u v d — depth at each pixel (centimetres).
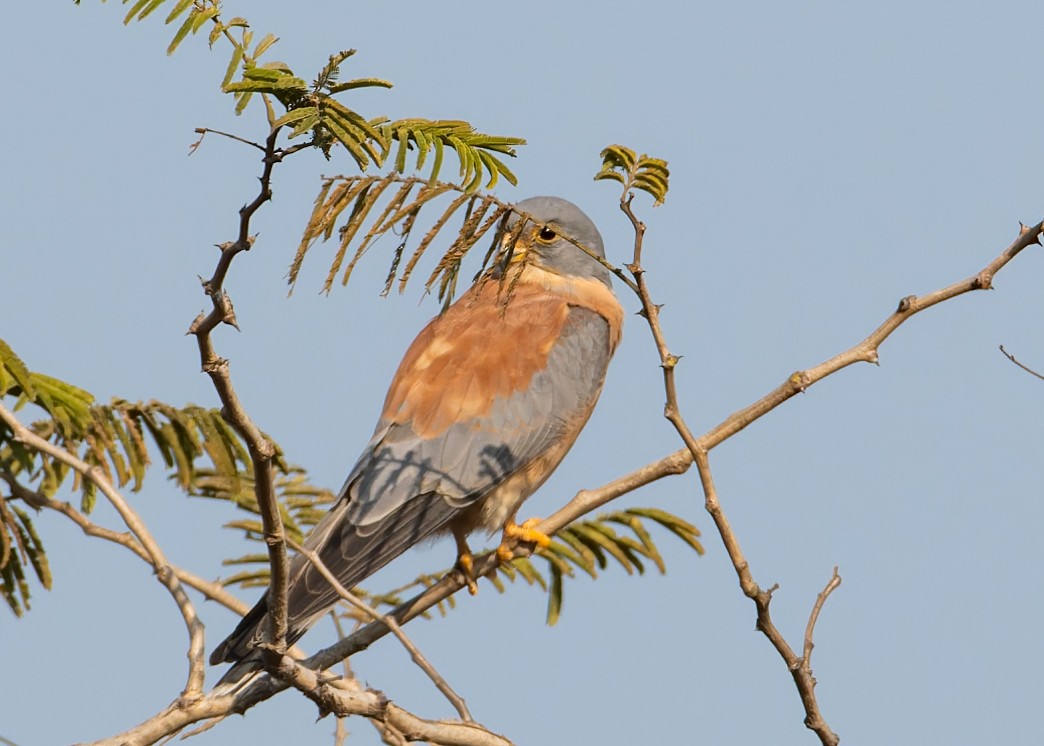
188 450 905
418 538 1062
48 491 902
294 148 573
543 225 700
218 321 595
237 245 579
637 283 745
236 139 577
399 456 1079
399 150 605
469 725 769
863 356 858
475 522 1107
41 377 866
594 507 974
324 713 753
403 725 759
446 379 1128
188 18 616
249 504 1023
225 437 906
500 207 670
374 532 1042
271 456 646
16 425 780
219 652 811
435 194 646
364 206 637
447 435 1098
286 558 685
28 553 859
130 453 873
